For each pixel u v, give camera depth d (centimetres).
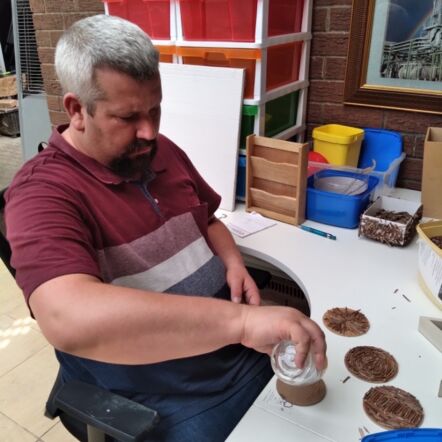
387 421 78
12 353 203
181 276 110
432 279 108
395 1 158
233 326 78
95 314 71
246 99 156
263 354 113
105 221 98
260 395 84
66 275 75
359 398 82
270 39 151
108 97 87
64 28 230
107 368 98
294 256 132
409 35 160
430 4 154
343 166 164
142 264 104
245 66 155
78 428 104
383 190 166
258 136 154
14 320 223
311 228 149
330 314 104
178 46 163
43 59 248
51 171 95
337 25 171
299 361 76
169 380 100
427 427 77
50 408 105
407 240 136
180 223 114
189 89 162
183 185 121
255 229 150
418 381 86
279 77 168
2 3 525
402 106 170
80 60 85
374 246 137
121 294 74
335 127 183
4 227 102
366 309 107
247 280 121
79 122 94
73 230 83
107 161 98
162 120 172
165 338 75
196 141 167
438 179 144
